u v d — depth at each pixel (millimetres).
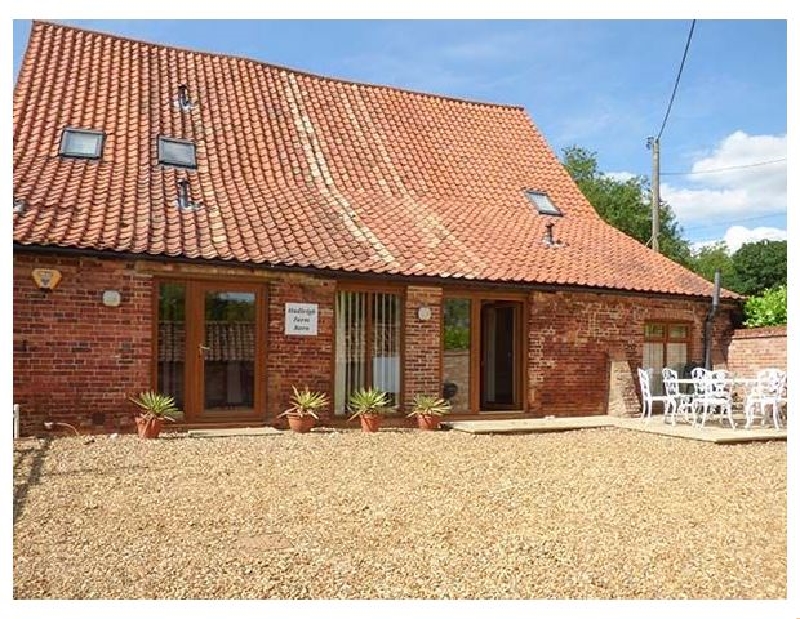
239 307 13344
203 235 13258
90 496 8195
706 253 58906
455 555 6500
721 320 18250
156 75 17625
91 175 14070
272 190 15781
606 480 9758
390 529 7238
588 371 16297
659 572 6203
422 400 14297
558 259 16672
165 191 14367
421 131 20000
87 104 15953
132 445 11203
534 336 15734
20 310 11680
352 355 14406
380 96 20547
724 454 11969
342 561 6301
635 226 44312
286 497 8383
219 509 7820
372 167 17969
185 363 12922
